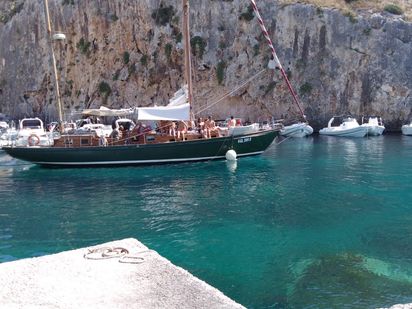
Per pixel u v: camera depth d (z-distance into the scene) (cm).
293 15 5228
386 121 4994
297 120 5162
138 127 2775
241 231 1359
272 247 1210
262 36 5341
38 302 512
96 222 1495
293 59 5225
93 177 2392
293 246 1215
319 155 3209
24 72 7338
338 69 5072
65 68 6725
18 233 1384
